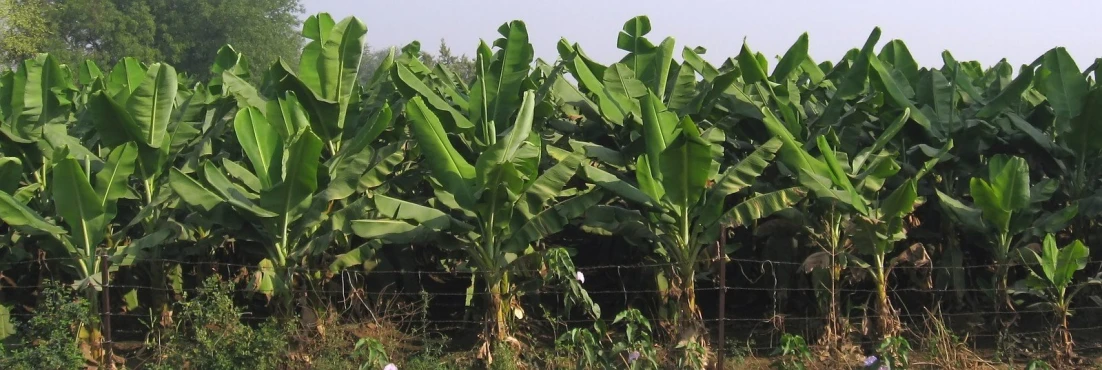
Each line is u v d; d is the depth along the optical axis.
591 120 9.17
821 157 8.32
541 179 7.40
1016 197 7.68
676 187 7.16
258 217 7.40
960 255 8.66
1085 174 8.94
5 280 8.96
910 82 10.19
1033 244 8.14
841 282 8.09
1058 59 8.80
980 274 9.07
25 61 8.80
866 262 8.36
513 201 7.20
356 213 7.57
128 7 42.16
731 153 9.19
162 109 7.89
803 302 9.04
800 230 8.46
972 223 8.08
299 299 7.70
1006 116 9.26
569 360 7.28
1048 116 9.37
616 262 9.38
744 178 7.41
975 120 8.80
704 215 7.41
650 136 7.34
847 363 7.60
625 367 6.63
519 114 7.10
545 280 7.28
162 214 8.26
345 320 8.30
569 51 9.67
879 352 6.64
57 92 9.03
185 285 9.28
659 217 7.44
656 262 8.41
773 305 8.81
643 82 9.35
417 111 6.94
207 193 7.31
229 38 43.31
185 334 7.50
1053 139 9.52
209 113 9.85
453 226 7.31
